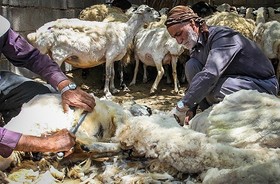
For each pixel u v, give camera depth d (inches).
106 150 82.4
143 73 307.3
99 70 298.7
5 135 74.1
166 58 269.1
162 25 277.1
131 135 81.5
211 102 117.5
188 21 112.7
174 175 76.7
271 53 268.2
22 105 91.5
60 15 295.1
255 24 297.6
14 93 96.3
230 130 80.2
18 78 98.9
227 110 86.0
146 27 284.5
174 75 271.1
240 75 112.5
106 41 246.4
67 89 91.1
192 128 93.4
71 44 236.5
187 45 115.9
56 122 83.7
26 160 81.3
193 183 71.6
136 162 82.0
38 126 82.4
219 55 106.6
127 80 305.0
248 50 111.1
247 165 68.6
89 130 86.7
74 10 312.3
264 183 64.1
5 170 78.3
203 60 116.8
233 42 109.5
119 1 339.9
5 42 98.4
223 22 272.2
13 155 79.0
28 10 257.4
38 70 98.3
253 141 77.4
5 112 98.9
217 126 82.4
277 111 80.2
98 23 249.0
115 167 80.0
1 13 233.1
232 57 107.8
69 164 81.0
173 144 75.3
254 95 87.5
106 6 307.4
